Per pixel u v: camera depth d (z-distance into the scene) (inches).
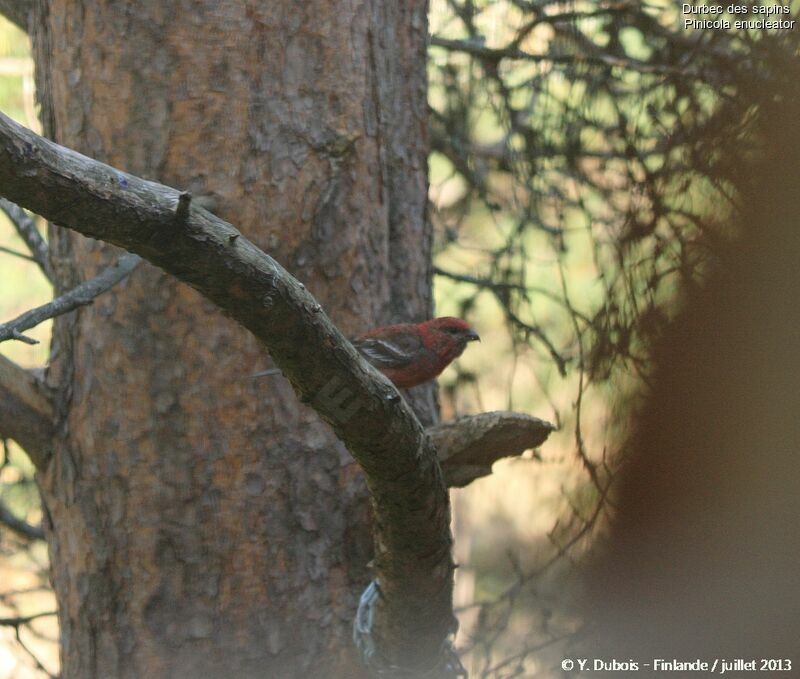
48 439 257.4
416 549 193.9
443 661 235.0
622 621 95.2
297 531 251.3
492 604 366.3
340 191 255.9
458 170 438.9
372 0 267.9
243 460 248.2
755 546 85.4
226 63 244.1
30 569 468.8
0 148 114.9
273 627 248.2
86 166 124.8
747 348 88.6
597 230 418.0
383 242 271.9
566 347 423.8
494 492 536.7
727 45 363.9
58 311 189.3
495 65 416.2
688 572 88.8
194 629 246.8
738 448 87.3
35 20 271.1
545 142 414.9
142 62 243.8
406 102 298.5
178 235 131.9
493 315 500.4
